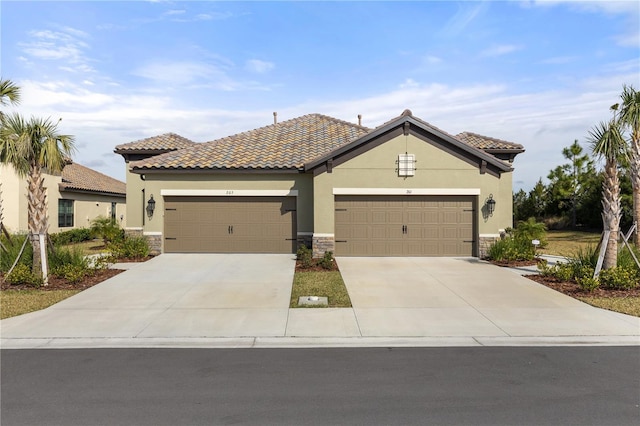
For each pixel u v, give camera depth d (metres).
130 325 8.46
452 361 6.68
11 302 10.09
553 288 11.51
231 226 17.66
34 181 12.19
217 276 13.09
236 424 4.77
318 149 19.12
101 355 6.98
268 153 18.78
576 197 32.84
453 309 9.55
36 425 4.76
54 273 12.50
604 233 11.55
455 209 16.70
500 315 9.10
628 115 12.40
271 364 6.57
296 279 12.63
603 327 8.32
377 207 16.73
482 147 20.17
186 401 5.33
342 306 9.76
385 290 11.27
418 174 16.45
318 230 16.44
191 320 8.77
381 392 5.57
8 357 6.89
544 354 6.99
